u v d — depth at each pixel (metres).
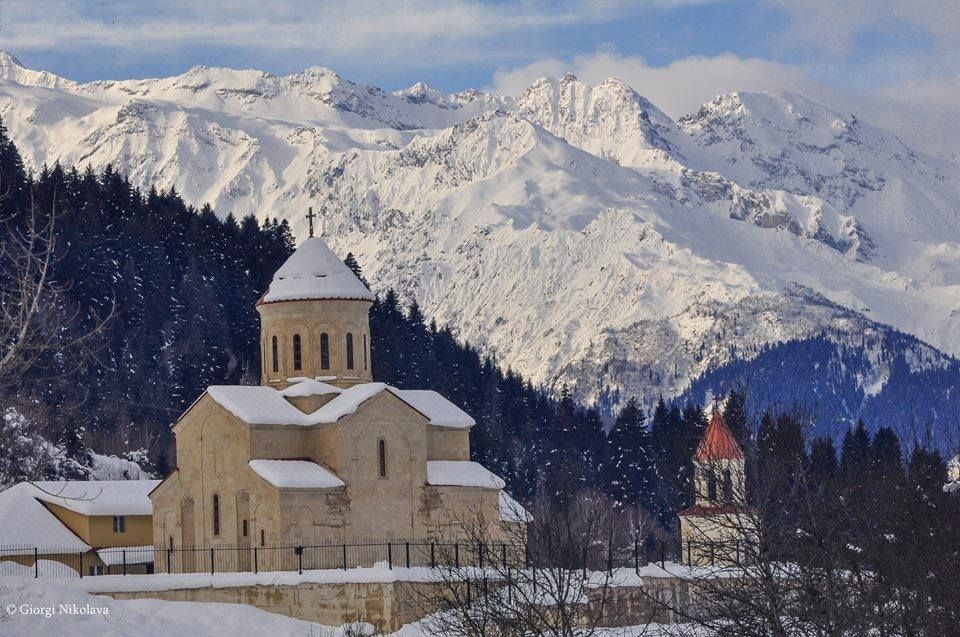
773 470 174.38
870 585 185.50
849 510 196.38
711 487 185.25
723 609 171.12
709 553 177.88
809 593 163.62
